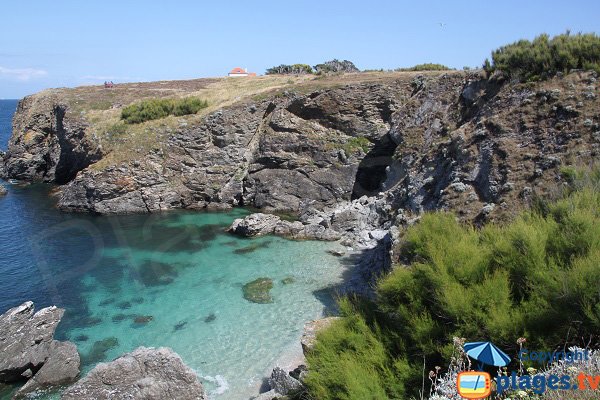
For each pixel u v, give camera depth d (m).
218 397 16.77
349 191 47.06
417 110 39.75
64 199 44.62
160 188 47.66
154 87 69.62
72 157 55.75
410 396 9.39
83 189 44.34
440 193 24.92
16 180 61.00
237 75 86.81
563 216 11.57
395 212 33.50
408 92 47.47
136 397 15.09
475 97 32.28
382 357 10.34
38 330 18.94
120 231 35.72
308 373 11.05
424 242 13.62
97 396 15.19
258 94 53.38
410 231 15.37
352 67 86.12
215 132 50.12
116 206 45.31
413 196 28.98
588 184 14.67
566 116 22.53
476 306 9.63
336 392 9.80
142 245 32.59
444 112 35.97
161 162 48.84
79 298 23.70
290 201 47.69
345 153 47.53
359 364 10.12
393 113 44.53
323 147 47.88
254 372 18.22
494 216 19.81
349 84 49.06
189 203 48.69
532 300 9.27
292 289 26.16
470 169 24.11
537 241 10.22
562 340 8.44
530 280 9.67
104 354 19.27
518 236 10.65
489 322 9.06
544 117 23.44
